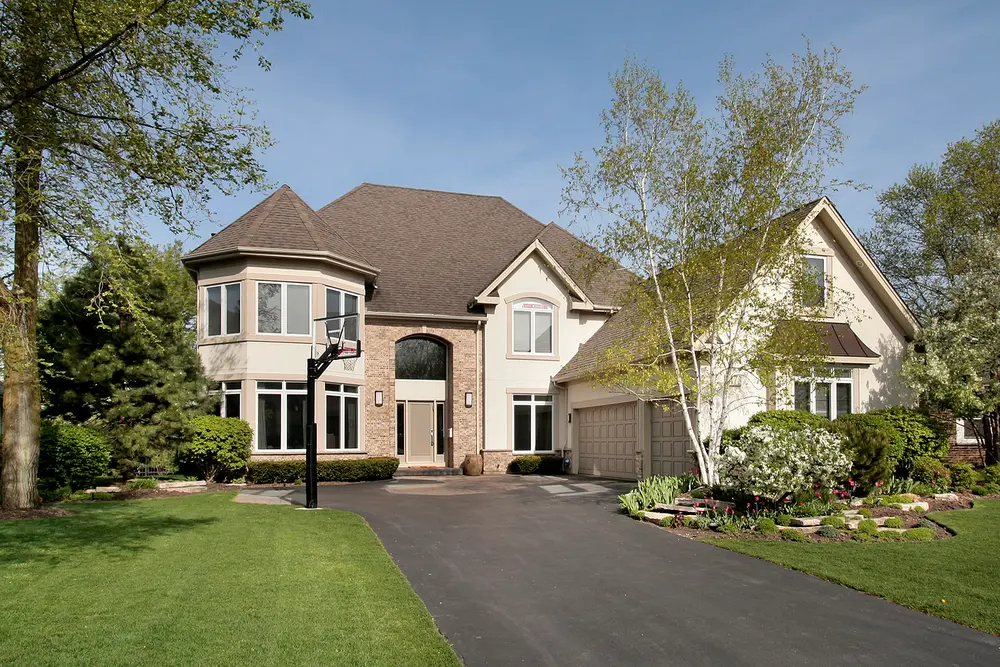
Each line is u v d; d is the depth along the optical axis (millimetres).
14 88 9602
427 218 30047
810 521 11836
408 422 26469
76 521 12531
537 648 6758
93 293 18484
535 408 26953
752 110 14805
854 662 6359
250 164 11078
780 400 16141
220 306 22297
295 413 22031
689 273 15336
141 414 18953
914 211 32844
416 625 7047
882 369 19719
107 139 10289
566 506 15242
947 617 7453
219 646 6320
